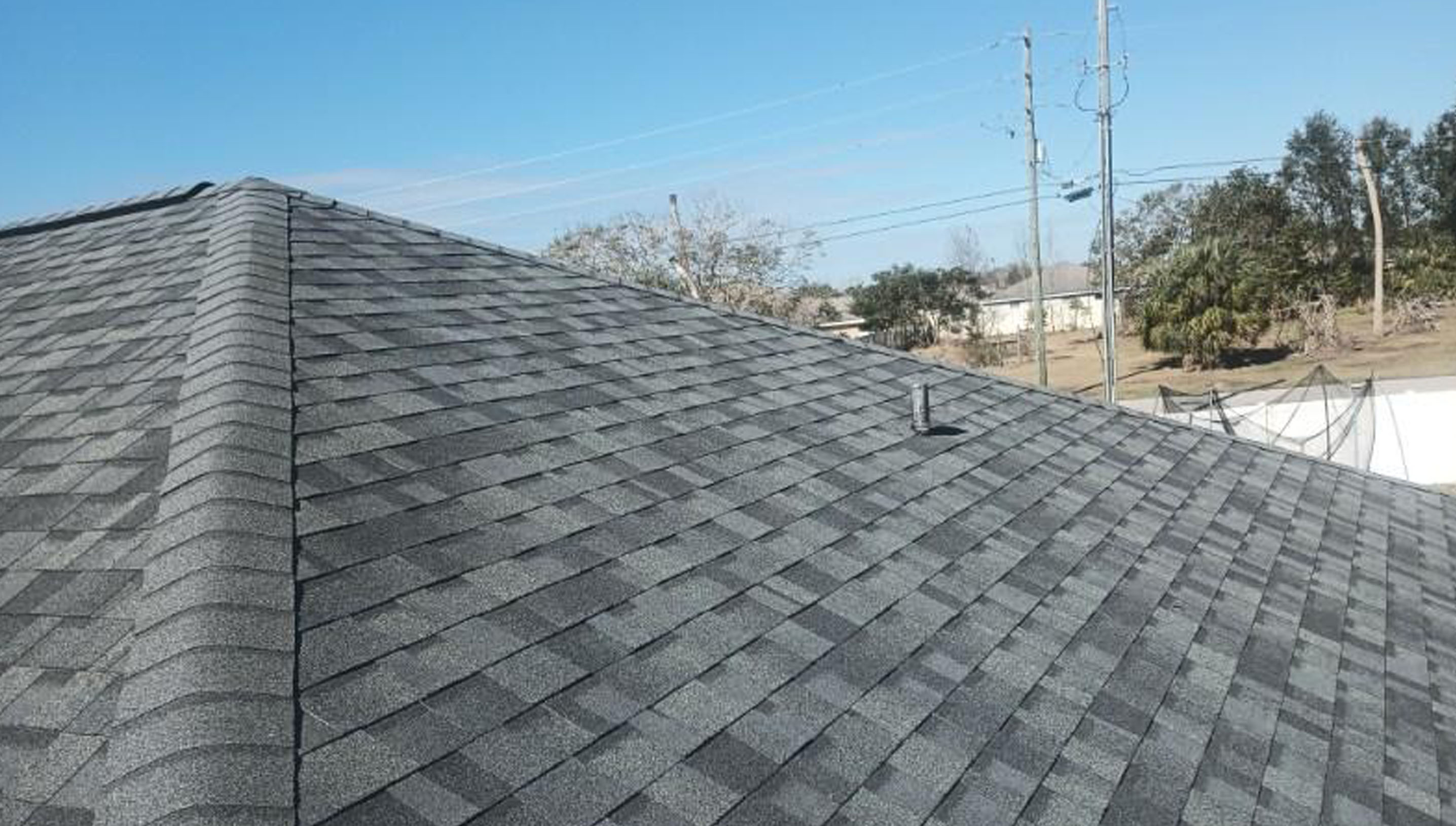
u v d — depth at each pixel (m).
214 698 2.86
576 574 4.38
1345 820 4.38
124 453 4.62
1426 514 10.14
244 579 3.42
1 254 9.20
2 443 5.17
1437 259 50.19
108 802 2.58
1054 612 5.56
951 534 6.21
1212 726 4.81
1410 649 6.48
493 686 3.46
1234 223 51.06
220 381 4.91
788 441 7.04
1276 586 6.93
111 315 6.65
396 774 2.89
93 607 3.56
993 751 4.09
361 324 6.36
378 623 3.53
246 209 7.80
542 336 7.57
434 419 5.40
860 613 4.88
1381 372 36.50
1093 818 3.86
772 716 3.86
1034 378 44.88
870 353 10.50
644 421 6.53
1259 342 45.66
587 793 3.13
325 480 4.30
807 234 46.62
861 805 3.52
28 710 3.16
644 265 45.84
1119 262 55.47
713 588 4.67
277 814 2.55
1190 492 8.61
